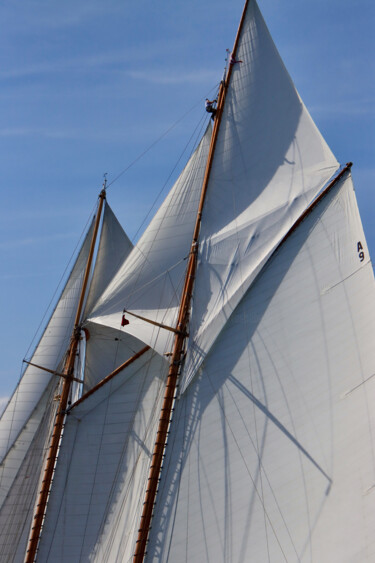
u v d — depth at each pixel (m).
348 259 70.88
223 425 70.56
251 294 72.44
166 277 74.62
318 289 71.44
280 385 70.62
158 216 75.44
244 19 75.75
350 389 69.25
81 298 80.69
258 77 75.06
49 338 81.44
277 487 69.00
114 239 82.44
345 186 72.00
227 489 69.38
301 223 72.94
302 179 73.69
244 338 71.75
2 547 77.38
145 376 74.31
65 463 74.25
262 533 68.38
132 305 75.06
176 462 70.50
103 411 74.56
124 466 73.19
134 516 71.62
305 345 70.88
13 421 79.56
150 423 73.31
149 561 69.06
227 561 68.31
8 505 78.00
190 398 71.56
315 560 67.50
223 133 74.75
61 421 76.50
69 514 73.19
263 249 73.00
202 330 72.44
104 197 83.06
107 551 71.88
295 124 74.44
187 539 68.94
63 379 79.38
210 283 73.19
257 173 74.38
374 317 69.44
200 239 73.94
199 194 75.19
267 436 69.88
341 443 68.75
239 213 73.94
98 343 80.12
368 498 67.31
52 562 72.69
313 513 68.19
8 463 78.69
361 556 66.88
